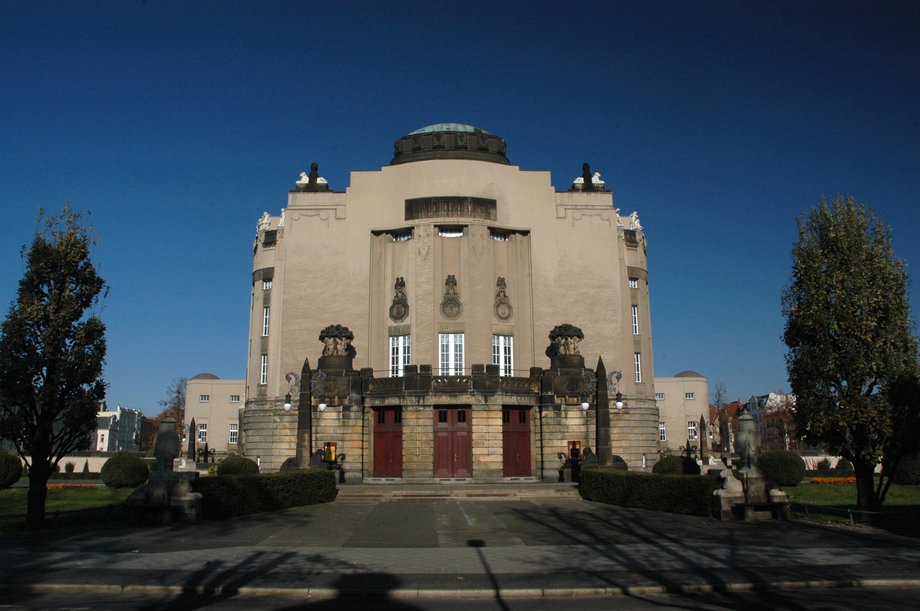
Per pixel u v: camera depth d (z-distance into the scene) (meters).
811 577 13.97
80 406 24.05
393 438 40.59
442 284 46.38
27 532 20.41
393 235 48.28
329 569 14.97
